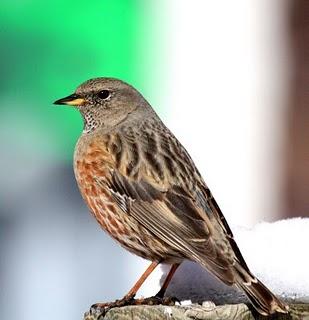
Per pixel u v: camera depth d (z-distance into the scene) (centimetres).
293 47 1448
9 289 1416
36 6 1476
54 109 1478
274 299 855
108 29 1473
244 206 1445
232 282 884
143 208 995
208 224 954
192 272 961
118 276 1420
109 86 1058
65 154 1471
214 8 1470
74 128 1478
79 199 1452
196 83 1473
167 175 996
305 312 862
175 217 977
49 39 1473
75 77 1479
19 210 1443
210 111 1465
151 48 1480
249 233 968
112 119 1052
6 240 1428
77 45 1474
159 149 1017
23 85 1478
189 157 1020
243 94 1462
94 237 1434
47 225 1440
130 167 1008
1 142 1467
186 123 1467
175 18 1477
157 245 988
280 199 1436
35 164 1462
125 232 1013
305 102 1445
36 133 1474
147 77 1478
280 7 1453
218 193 1448
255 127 1455
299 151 1439
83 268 1426
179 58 1477
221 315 851
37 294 1422
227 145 1460
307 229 960
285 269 920
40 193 1453
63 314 1416
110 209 1020
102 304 923
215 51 1473
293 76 1446
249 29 1464
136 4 1481
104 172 1017
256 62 1459
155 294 1012
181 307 857
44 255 1431
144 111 1059
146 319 858
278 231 962
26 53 1473
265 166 1451
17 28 1471
